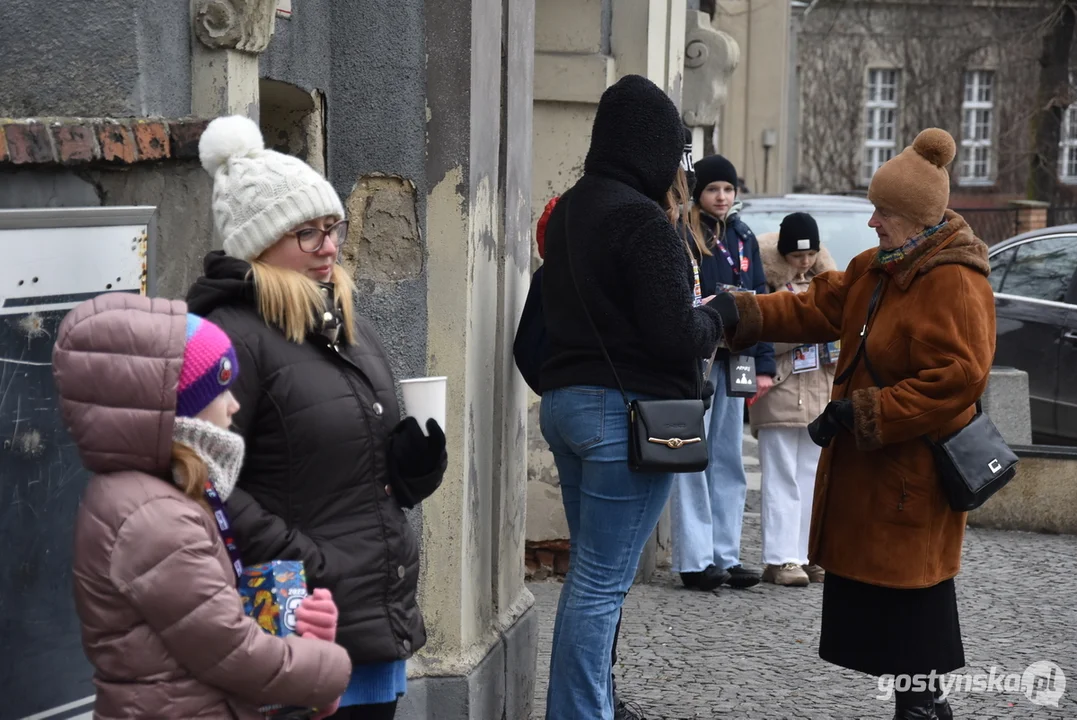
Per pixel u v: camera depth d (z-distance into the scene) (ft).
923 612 13.57
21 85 9.64
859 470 13.64
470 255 13.23
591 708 12.94
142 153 9.50
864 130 109.81
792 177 106.52
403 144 13.12
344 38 13.14
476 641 13.78
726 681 16.29
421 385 10.06
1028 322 32.40
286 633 8.00
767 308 14.78
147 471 7.16
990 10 91.61
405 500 9.37
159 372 7.00
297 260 9.00
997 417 27.76
